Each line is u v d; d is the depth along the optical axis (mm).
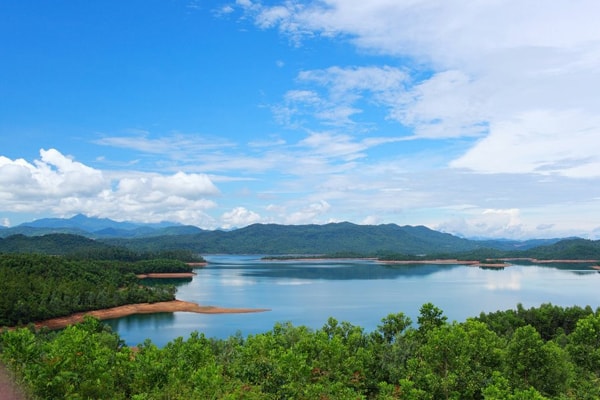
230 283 195750
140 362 27000
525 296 142750
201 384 24422
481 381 28625
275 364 29656
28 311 96312
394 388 28469
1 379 21234
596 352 38000
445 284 185500
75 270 136750
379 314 107625
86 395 21953
